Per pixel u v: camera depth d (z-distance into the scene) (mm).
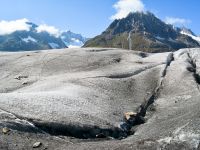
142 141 42281
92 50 102375
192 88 74000
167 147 40281
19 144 43500
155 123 56156
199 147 40062
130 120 58562
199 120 44562
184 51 105812
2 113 49625
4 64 91688
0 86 76312
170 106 65312
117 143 43938
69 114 53438
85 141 48750
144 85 77375
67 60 92625
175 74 83000
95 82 73688
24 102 54781
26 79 80562
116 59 94125
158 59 94812
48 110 53312
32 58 95875
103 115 56875
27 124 48812
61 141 46938
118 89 72500
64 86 69812
